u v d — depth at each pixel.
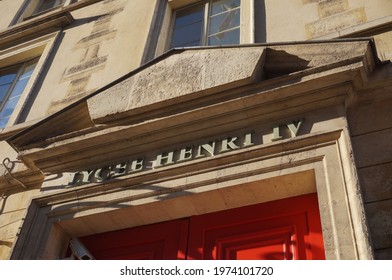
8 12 10.10
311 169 4.25
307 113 4.60
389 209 3.70
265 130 4.68
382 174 3.92
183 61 5.27
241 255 4.53
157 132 5.09
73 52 7.93
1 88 8.47
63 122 5.71
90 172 5.32
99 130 5.30
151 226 5.14
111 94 5.41
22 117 7.11
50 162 5.61
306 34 5.76
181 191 4.74
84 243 5.34
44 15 9.24
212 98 4.86
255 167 4.48
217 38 7.03
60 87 7.31
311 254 4.21
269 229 4.57
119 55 7.29
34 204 5.37
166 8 7.82
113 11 8.45
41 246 5.04
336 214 3.83
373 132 4.25
